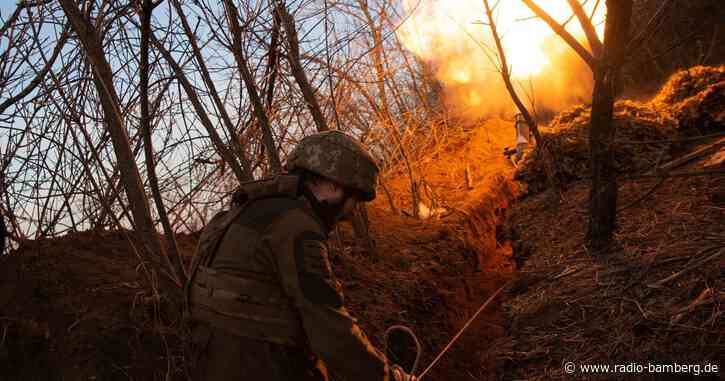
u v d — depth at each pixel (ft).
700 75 22.88
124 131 8.83
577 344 11.93
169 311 10.36
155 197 9.42
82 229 12.21
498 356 13.24
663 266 13.16
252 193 6.55
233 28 11.64
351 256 16.19
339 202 6.71
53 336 9.30
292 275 5.97
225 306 6.19
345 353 5.88
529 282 16.06
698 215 15.25
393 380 7.04
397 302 14.57
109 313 9.93
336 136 6.67
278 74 13.79
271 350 6.13
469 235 21.11
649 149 20.27
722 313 10.44
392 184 25.04
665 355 10.12
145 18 8.94
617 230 16.01
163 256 9.19
